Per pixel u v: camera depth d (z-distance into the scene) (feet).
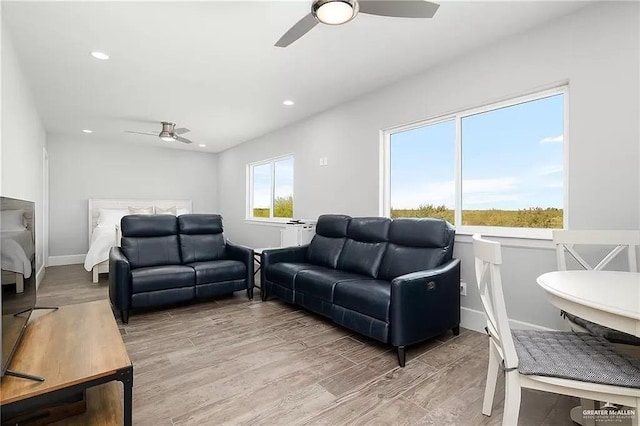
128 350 7.70
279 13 7.27
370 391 5.95
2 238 4.09
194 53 9.13
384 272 9.66
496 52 8.60
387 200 12.05
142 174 22.09
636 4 6.47
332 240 11.93
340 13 5.50
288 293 10.75
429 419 5.15
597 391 3.74
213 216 13.78
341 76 10.74
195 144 21.80
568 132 7.56
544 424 5.01
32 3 6.84
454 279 8.43
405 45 8.73
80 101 13.05
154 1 6.83
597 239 6.28
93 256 14.60
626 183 6.61
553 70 7.60
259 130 17.97
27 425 4.20
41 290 13.20
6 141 7.54
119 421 4.44
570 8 7.15
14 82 8.56
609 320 3.60
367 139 12.36
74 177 19.80
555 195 7.97
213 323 9.59
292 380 6.33
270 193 18.83
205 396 5.77
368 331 7.70
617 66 6.70
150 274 10.24
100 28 7.86
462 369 6.79
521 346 4.54
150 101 13.15
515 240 8.23
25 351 4.58
